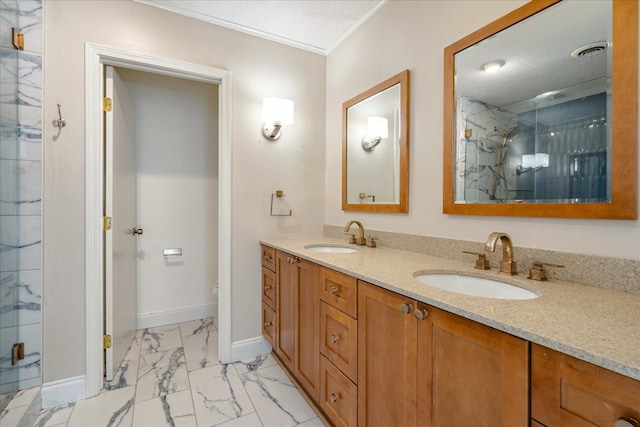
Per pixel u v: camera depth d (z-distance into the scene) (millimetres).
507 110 1249
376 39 1970
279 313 1967
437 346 887
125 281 2207
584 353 563
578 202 1040
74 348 1693
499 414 722
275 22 2100
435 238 1560
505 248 1177
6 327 1523
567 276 1067
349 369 1278
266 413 1585
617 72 955
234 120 2131
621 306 811
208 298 2947
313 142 2449
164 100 2742
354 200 2174
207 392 1760
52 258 1649
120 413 1579
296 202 2377
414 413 962
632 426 507
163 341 2418
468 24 1408
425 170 1631
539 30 1149
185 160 2834
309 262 1604
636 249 924
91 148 1724
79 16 1702
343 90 2299
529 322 699
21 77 1574
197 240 2891
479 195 1355
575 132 1053
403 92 1740
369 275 1162
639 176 916
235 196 2141
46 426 1485
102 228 1793
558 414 615
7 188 1536
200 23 2027
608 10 979
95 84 1737
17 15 1555
